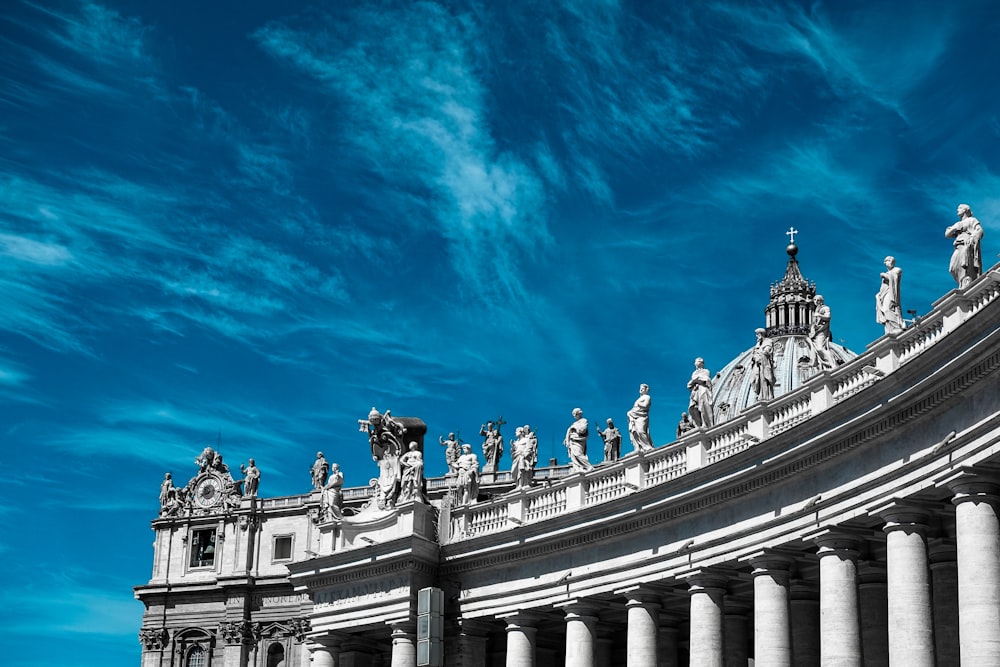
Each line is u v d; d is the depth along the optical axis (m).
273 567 116.56
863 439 41.25
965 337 36.62
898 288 43.25
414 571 59.66
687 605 52.72
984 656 35.28
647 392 54.00
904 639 38.69
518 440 60.31
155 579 119.69
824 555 42.47
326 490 65.88
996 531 36.25
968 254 39.38
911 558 39.19
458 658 58.28
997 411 36.22
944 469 37.81
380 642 63.97
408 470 62.72
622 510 51.66
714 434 49.72
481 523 60.00
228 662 114.62
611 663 58.16
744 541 46.06
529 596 55.53
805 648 47.00
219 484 120.38
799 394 46.25
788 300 144.00
